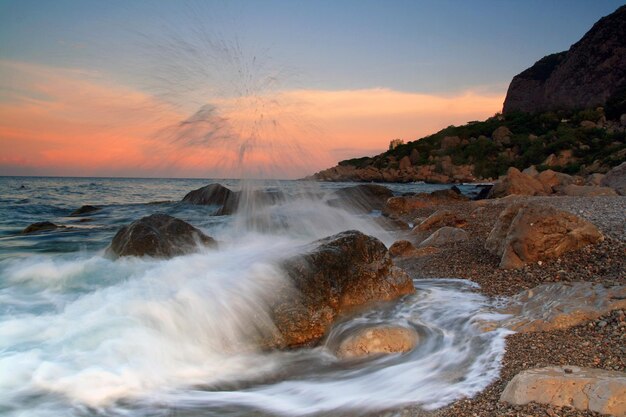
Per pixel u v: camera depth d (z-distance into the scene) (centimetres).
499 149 8044
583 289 597
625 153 5262
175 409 448
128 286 720
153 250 930
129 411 444
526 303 618
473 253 933
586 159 6059
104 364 515
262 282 655
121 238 966
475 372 466
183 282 714
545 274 748
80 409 445
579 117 8025
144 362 529
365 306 680
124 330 571
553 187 2502
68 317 612
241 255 845
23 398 457
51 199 3052
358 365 531
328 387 487
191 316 601
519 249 810
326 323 636
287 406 450
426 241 1091
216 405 455
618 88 8719
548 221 805
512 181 2450
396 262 948
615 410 347
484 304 663
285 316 621
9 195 3375
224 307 617
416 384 465
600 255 771
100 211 2191
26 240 1344
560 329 523
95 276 827
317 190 2306
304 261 679
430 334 581
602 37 9162
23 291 757
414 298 707
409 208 1898
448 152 8606
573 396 367
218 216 1856
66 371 497
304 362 559
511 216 898
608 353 450
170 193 4109
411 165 8762
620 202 1399
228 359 568
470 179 7475
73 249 1200
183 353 561
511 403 385
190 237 995
